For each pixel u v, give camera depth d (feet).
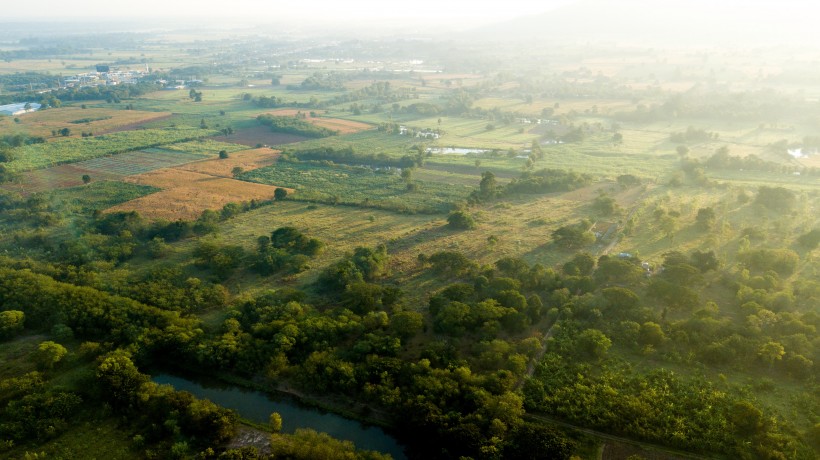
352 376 245.24
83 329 288.10
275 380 253.85
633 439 217.36
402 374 246.27
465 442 204.44
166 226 425.69
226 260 362.74
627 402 228.63
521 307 297.94
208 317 311.27
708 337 272.10
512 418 217.15
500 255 391.45
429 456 214.07
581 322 293.02
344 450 206.18
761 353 255.29
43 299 305.53
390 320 294.46
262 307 304.50
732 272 356.38
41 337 289.94
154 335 276.41
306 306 311.88
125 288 328.29
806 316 283.79
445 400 229.66
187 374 266.77
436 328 287.48
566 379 249.14
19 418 220.23
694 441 211.20
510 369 250.98
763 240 404.77
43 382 244.01
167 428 220.23
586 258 361.10
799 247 392.68
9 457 207.31
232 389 255.50
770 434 209.87
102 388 239.71
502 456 200.44
